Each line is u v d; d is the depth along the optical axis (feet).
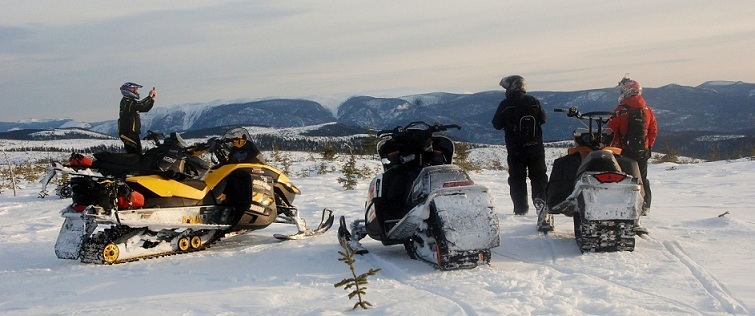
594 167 22.02
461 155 64.90
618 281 17.74
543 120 31.86
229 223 27.14
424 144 23.24
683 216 29.55
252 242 28.40
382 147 23.86
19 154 137.59
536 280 18.20
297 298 17.80
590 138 25.57
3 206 46.06
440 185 21.01
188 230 25.95
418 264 21.80
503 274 19.13
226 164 27.63
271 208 28.04
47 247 28.84
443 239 19.97
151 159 25.50
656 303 15.39
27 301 18.89
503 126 32.09
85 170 22.95
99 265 23.53
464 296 16.84
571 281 17.87
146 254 24.48
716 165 60.90
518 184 32.01
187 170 26.66
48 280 21.53
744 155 73.87
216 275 21.36
